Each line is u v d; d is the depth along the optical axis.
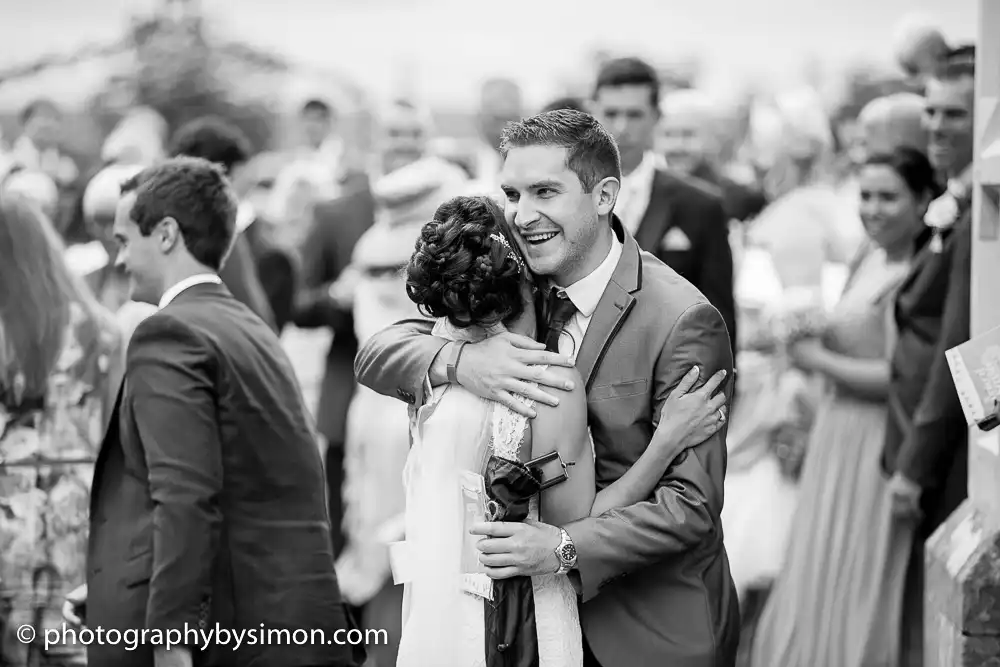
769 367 5.75
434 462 2.64
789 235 5.67
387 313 5.77
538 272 2.71
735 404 5.71
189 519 3.03
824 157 6.69
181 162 3.36
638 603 2.72
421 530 2.64
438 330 2.81
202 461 3.07
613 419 2.70
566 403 2.60
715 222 4.69
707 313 2.70
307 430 3.33
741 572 5.12
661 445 2.63
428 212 5.77
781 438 5.34
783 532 5.16
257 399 3.20
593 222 2.70
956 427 4.12
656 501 2.62
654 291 2.74
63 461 4.00
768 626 4.66
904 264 4.75
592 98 4.95
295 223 7.78
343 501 6.12
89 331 4.04
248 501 3.20
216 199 3.32
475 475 2.62
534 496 2.63
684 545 2.62
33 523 3.97
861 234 6.42
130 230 3.30
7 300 3.93
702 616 2.70
